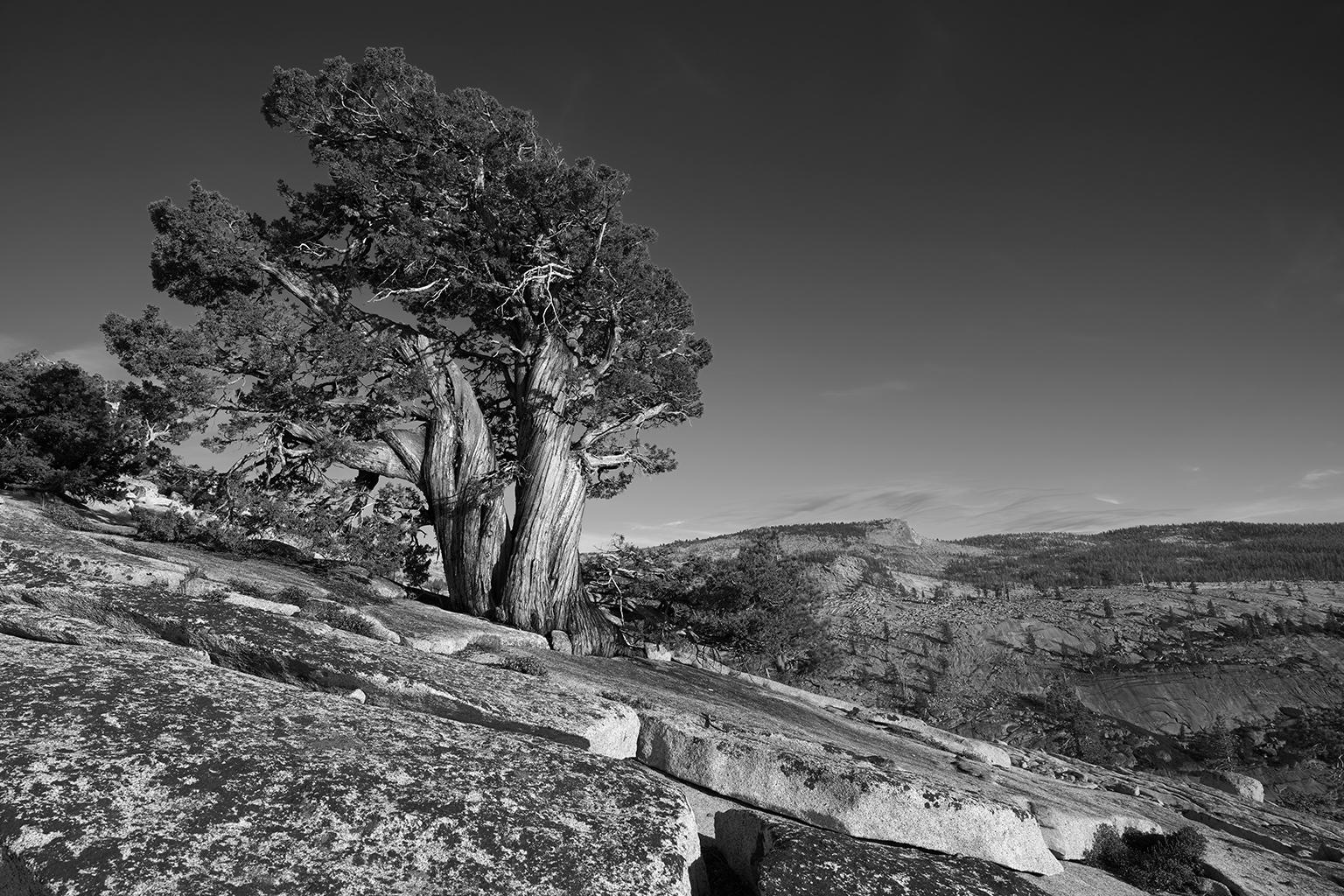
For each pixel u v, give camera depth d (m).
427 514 28.86
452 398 28.77
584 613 26.97
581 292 29.69
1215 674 197.75
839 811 9.07
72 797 4.40
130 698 5.81
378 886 4.18
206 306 27.48
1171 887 11.31
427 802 5.08
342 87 28.31
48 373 30.59
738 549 47.72
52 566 9.55
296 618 9.73
